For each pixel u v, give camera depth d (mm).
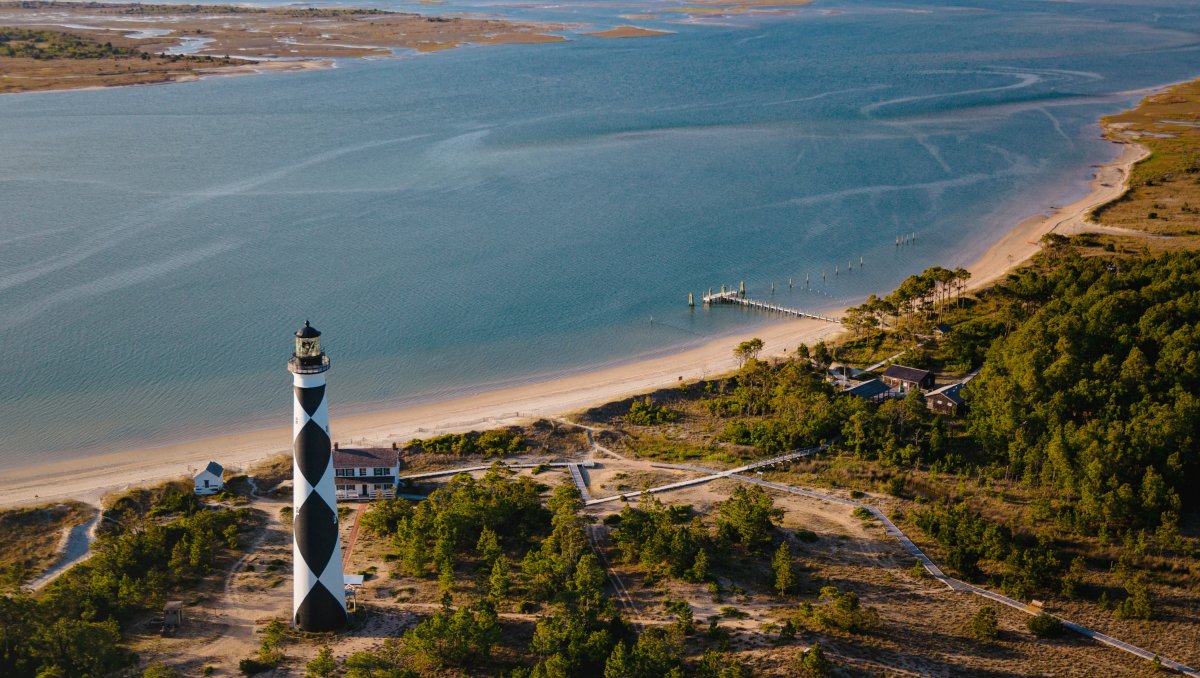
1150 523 118562
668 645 90812
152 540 112438
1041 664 92875
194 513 125438
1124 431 130875
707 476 136500
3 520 122625
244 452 145875
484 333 192875
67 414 156250
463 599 104312
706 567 106875
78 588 102125
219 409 159625
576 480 136125
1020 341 159500
